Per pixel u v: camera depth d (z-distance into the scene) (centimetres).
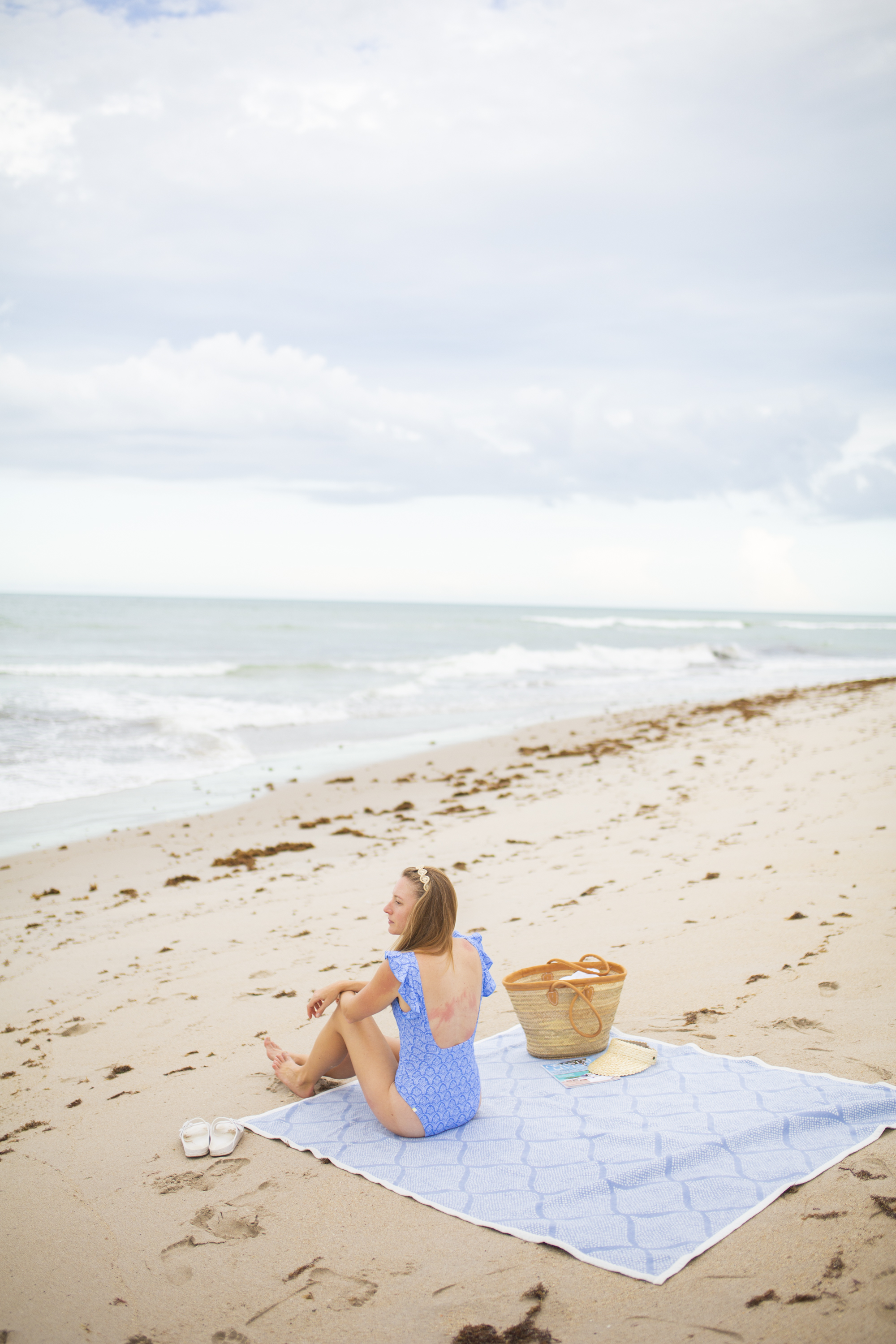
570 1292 240
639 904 619
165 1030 471
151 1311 247
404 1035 331
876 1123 309
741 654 4800
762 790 995
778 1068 357
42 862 906
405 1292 246
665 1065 370
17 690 2219
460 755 1547
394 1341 227
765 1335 218
